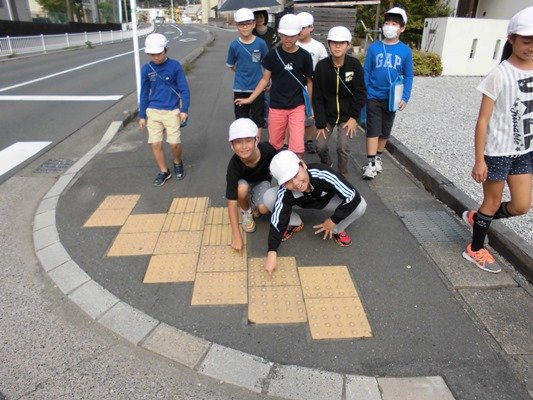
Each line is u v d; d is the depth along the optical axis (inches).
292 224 137.8
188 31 1744.6
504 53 105.2
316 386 86.7
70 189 177.6
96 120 294.7
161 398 84.9
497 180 109.4
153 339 98.5
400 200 168.2
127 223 148.7
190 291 113.9
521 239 127.0
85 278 119.6
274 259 118.1
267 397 85.0
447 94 364.2
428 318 104.7
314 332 100.1
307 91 173.0
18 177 195.8
